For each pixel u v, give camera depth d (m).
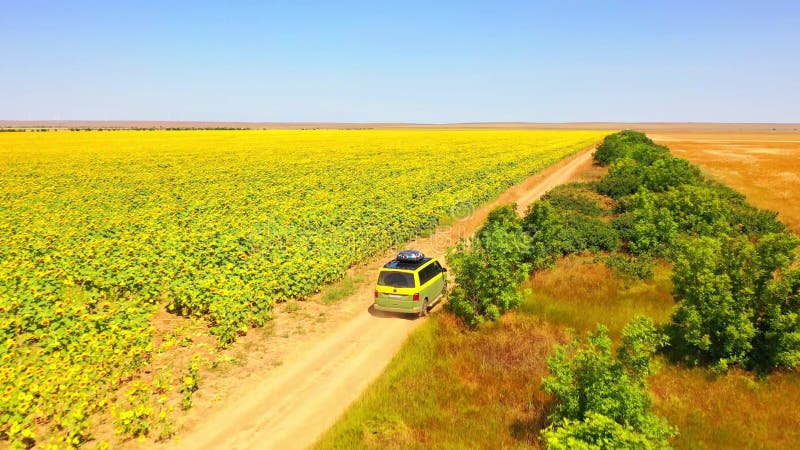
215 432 10.28
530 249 19.30
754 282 12.53
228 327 14.40
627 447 7.67
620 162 44.16
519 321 15.28
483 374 12.38
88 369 11.69
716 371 12.03
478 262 15.36
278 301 17.53
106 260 19.28
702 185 32.12
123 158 61.41
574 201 31.16
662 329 13.55
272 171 49.62
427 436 9.98
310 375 12.62
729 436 9.84
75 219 26.94
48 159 59.34
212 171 49.69
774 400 11.04
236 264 19.67
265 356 13.63
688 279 13.12
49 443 9.52
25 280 16.94
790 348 11.69
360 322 15.95
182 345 13.84
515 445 9.71
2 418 9.67
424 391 11.59
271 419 10.74
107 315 14.62
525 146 83.94
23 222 26.14
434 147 81.06
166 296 17.41
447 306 16.50
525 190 40.41
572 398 9.37
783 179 44.97
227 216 27.91
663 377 12.09
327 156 65.44
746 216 24.14
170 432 10.14
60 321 14.12
